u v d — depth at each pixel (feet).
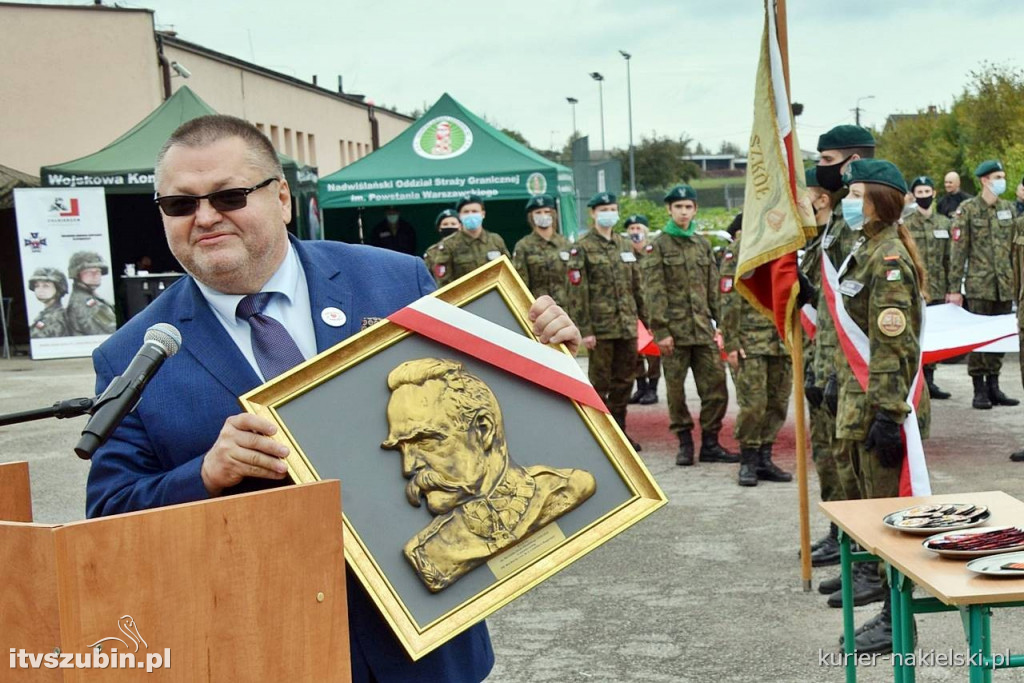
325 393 6.72
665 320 28.35
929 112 118.11
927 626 16.10
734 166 296.10
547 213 33.06
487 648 7.63
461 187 49.85
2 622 4.84
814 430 19.63
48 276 54.49
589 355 31.55
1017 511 11.66
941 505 11.98
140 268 59.67
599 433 6.85
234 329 7.36
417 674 6.95
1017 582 9.16
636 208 85.97
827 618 16.40
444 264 36.83
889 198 15.07
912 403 14.84
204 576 5.11
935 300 40.19
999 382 40.19
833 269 16.30
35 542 4.72
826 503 12.64
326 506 5.51
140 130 56.49
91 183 54.29
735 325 25.72
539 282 32.81
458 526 6.48
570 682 14.37
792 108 17.88
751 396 25.41
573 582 18.93
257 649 5.28
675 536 21.54
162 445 7.01
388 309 7.61
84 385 44.29
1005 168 73.82
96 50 66.44
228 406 7.07
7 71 65.46
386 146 51.70
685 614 16.93
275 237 7.23
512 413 6.86
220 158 6.98
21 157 66.03
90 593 4.78
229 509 5.18
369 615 6.93
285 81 90.74
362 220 65.51
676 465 28.71
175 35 77.56
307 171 56.34
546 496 6.63
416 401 6.70
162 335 6.47
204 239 7.00
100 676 4.82
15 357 57.52
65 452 31.83
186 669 5.06
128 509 6.69
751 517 22.74
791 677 14.16
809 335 20.39
